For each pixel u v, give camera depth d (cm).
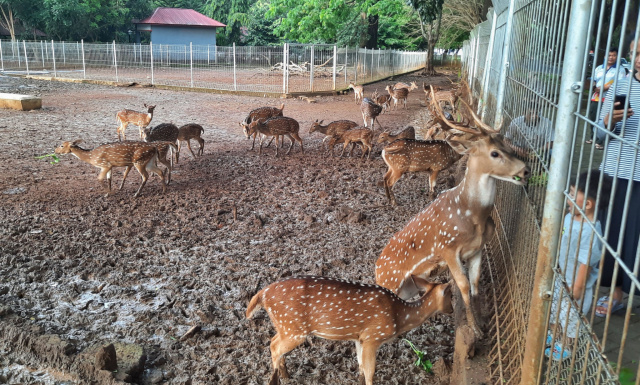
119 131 1304
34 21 4509
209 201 817
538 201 365
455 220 409
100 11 4725
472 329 411
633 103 335
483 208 403
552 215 253
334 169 1032
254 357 416
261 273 566
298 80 2798
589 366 233
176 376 394
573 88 236
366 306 344
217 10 5503
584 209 216
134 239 655
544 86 380
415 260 438
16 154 1074
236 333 451
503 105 668
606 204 346
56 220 705
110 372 373
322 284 351
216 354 419
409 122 1673
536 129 399
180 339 438
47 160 1043
